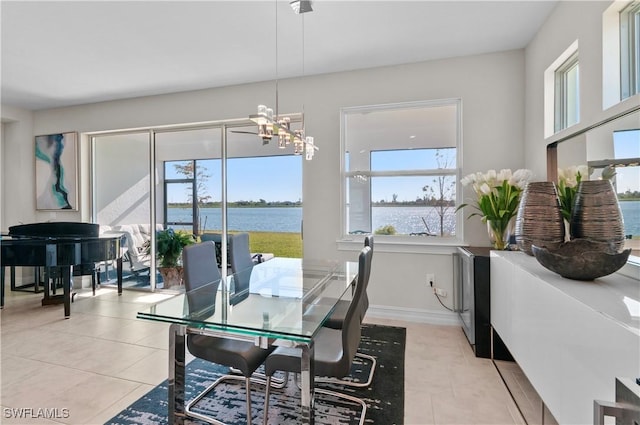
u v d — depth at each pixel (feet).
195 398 6.61
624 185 5.18
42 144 15.78
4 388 7.00
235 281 8.07
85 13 7.95
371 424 5.82
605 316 3.49
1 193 15.83
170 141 14.61
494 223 9.00
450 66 10.61
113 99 14.40
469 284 8.73
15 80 12.16
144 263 15.14
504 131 10.21
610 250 5.39
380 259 11.34
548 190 6.54
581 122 6.56
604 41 6.00
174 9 7.82
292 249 13.01
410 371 7.67
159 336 9.83
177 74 11.75
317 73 11.78
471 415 6.06
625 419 2.43
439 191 11.18
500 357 8.21
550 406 4.82
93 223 15.02
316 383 7.14
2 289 12.56
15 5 7.57
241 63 10.87
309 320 5.45
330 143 11.81
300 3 7.53
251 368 5.52
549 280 5.05
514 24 8.67
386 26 8.70
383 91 11.23
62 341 9.46
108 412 6.17
